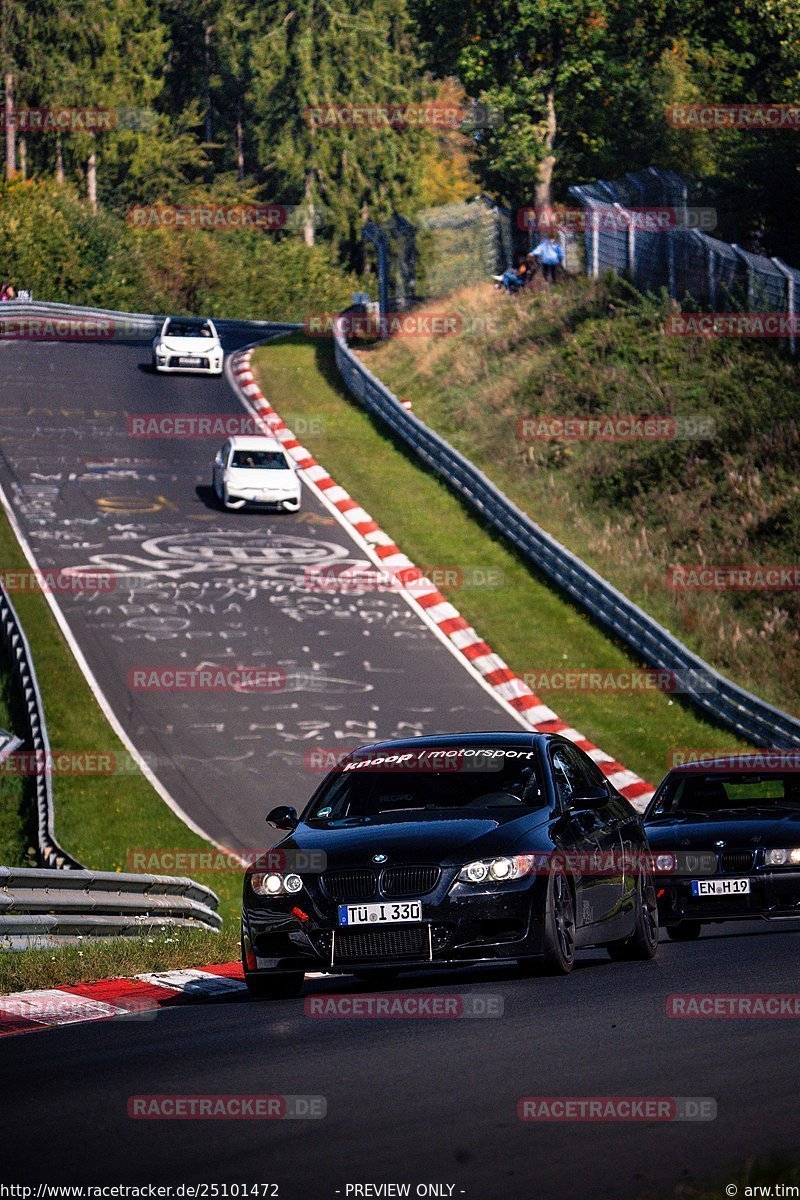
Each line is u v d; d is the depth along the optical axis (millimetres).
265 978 35750
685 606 124062
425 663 112125
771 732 100312
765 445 141875
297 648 112312
